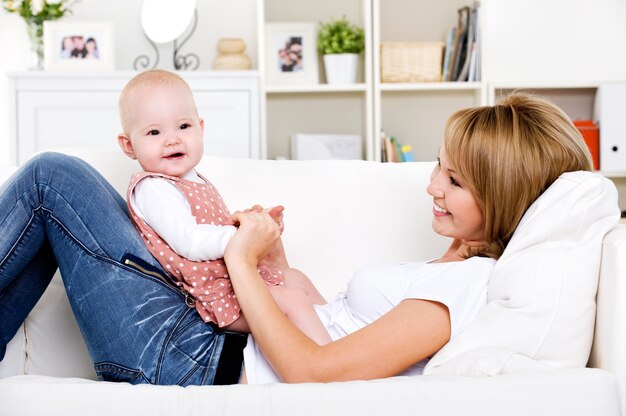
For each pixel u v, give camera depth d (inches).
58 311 62.2
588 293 46.8
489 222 51.7
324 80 155.6
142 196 55.8
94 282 52.1
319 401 41.1
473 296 49.3
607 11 160.1
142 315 51.4
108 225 53.0
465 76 147.1
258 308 47.8
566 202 47.6
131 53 156.3
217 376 50.7
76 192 52.8
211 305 52.8
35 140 135.5
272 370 50.5
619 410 43.3
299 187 73.2
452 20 158.4
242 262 50.1
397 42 151.6
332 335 54.8
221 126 138.1
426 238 72.6
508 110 52.0
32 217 52.1
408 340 46.2
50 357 61.8
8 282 52.7
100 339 52.1
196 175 62.6
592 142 148.6
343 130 158.7
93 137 136.3
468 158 50.8
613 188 49.8
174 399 41.8
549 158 50.0
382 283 53.2
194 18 157.6
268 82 148.1
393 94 158.6
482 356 45.1
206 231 52.7
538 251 47.5
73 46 142.6
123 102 59.4
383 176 74.9
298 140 148.9
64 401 42.3
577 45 160.4
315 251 71.7
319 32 152.3
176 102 58.9
